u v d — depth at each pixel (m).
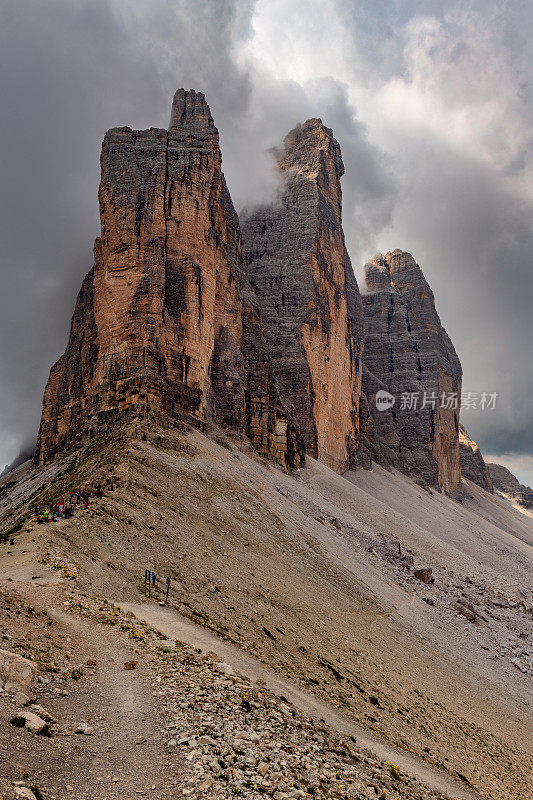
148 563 39.91
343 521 94.25
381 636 52.94
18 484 110.56
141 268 81.31
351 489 119.19
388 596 68.88
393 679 43.19
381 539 96.25
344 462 152.75
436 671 52.00
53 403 120.62
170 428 74.38
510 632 79.81
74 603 27.67
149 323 78.62
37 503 61.50
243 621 37.84
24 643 21.33
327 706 29.23
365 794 18.05
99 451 67.94
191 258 85.62
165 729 17.66
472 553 135.25
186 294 84.12
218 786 15.12
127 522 45.25
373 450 181.62
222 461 76.19
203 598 38.66
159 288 80.00
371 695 36.62
